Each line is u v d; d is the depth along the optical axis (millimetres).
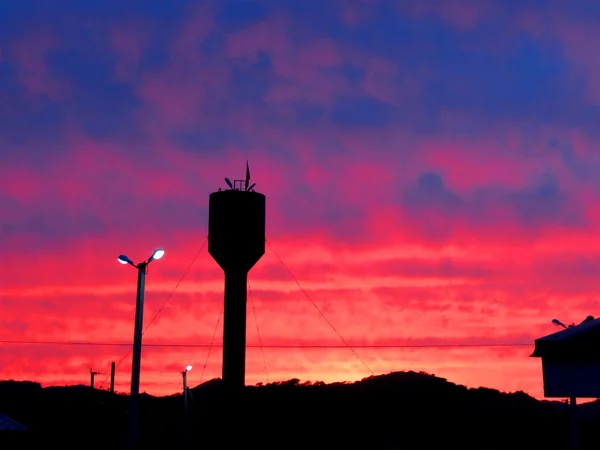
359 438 127000
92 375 82438
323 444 125188
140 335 38250
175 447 93625
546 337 29484
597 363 28031
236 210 66000
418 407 147250
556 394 28750
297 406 141375
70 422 73250
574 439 31109
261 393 149375
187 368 84750
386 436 127375
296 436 127375
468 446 109125
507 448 98188
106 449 67250
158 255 38750
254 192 67250
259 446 119750
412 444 122438
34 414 80062
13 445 59031
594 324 29188
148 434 105000
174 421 112688
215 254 65812
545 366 29281
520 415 115062
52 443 62031
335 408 143875
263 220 67312
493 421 120500
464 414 133625
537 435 97375
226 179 67562
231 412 64125
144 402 127000
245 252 65312
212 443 65562
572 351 28609
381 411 143375
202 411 84875
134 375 37906
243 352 65125
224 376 64812
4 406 83875
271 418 132375
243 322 65562
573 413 31359
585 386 28188
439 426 129125
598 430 83625
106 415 74875
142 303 38500
